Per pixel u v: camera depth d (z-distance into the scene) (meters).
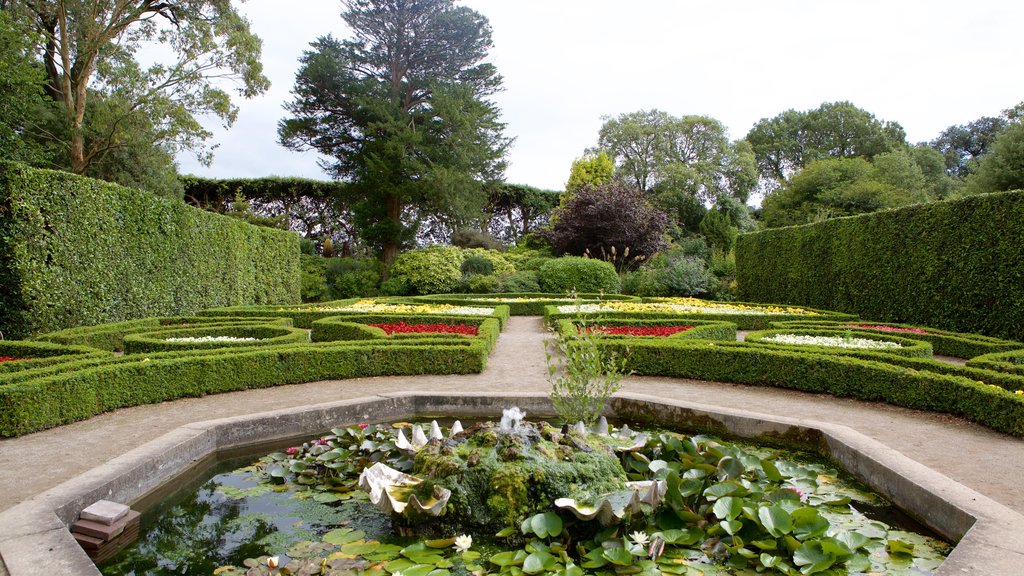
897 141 32.75
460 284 19.19
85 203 8.25
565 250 22.42
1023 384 4.30
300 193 24.33
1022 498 2.73
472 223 23.86
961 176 33.44
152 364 4.62
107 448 3.45
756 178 32.97
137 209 9.44
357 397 4.71
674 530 2.32
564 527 2.29
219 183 23.55
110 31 13.84
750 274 15.96
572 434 2.93
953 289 8.75
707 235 26.73
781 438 3.90
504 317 10.76
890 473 2.88
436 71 23.33
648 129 32.41
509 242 28.38
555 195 28.80
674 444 3.07
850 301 11.37
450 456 2.58
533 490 2.44
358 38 22.72
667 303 13.21
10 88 10.88
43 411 3.82
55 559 1.92
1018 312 7.67
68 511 2.40
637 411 4.53
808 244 12.95
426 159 21.72
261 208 24.14
